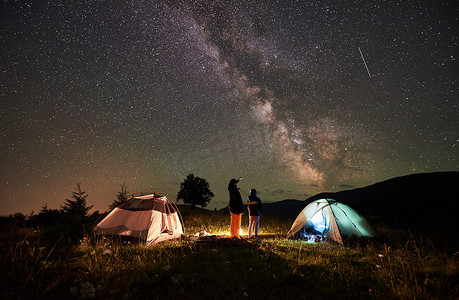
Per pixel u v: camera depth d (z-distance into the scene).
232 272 4.39
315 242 8.22
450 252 6.62
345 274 4.66
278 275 4.46
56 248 5.91
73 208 16.16
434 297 3.57
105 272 4.11
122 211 8.08
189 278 4.00
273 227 13.40
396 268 4.89
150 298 3.35
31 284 3.58
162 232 7.92
